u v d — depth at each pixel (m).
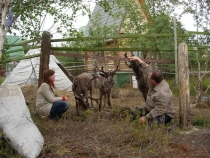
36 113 6.87
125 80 14.08
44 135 5.11
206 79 10.55
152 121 5.25
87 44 7.28
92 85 6.94
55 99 6.39
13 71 12.35
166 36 7.10
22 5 5.79
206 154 4.62
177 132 5.63
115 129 5.05
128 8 10.04
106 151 4.30
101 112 6.09
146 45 7.60
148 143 4.69
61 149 4.50
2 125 4.38
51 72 6.57
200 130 6.07
